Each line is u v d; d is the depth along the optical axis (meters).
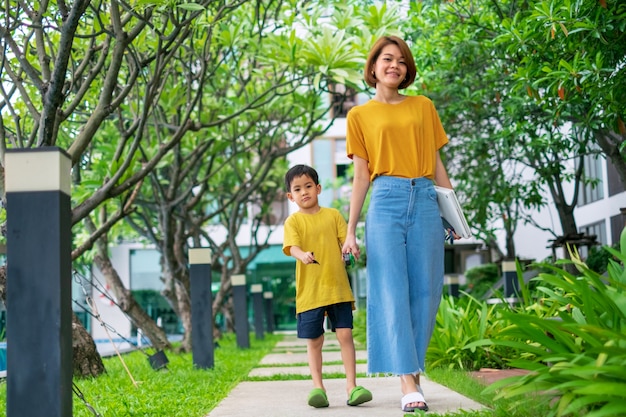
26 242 2.41
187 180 13.96
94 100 7.21
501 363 5.17
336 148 21.94
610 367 2.44
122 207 6.61
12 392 2.38
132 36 4.93
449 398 3.80
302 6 7.83
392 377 5.14
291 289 23.00
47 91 4.57
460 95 8.79
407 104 3.59
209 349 6.57
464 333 5.42
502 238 18.45
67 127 7.91
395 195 3.49
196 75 7.88
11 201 2.42
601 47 5.41
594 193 14.86
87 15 5.32
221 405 4.11
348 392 3.88
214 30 7.97
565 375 2.82
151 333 10.23
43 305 2.39
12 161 2.43
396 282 3.45
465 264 21.83
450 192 3.50
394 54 3.54
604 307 3.13
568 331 3.10
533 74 5.86
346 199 19.27
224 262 14.20
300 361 7.70
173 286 11.08
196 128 6.65
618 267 3.75
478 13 8.16
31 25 4.68
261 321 14.51
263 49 8.04
